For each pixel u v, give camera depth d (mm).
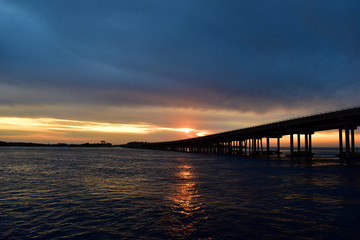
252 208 18844
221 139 162375
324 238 13047
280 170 49031
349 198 22172
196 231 14156
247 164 67312
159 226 15062
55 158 100875
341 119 68938
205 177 38125
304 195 23531
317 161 78375
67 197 23516
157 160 90250
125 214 17641
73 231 14461
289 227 14656
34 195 24578
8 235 13953
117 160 89438
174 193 25000
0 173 45219
